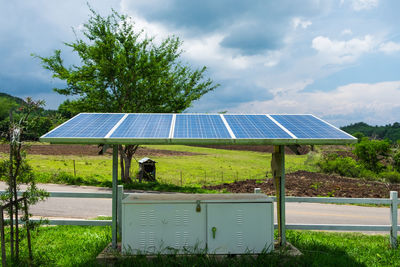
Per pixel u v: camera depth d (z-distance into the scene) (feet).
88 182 56.54
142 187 54.75
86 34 60.34
